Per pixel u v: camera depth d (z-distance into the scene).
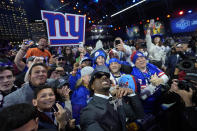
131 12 19.92
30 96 1.61
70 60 4.80
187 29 14.22
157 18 16.80
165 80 1.84
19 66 2.35
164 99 1.25
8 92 1.67
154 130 1.12
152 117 1.23
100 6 17.41
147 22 18.56
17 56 2.32
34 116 0.80
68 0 19.06
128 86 1.55
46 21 3.60
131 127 1.25
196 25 13.41
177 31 15.19
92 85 1.27
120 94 1.18
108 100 1.14
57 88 1.83
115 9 17.69
